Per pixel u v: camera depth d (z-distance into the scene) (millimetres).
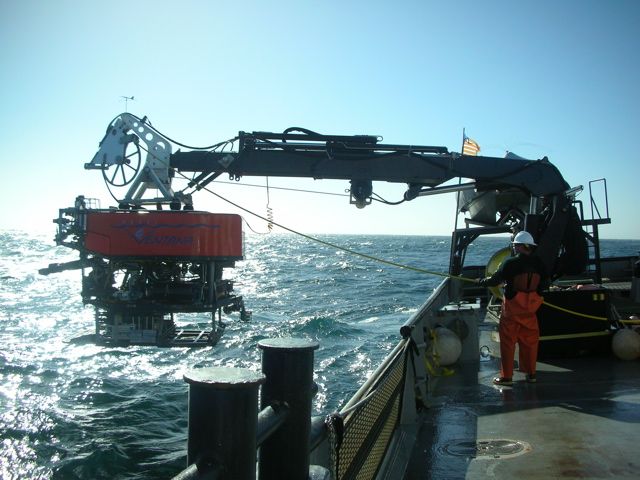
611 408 5781
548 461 4516
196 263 8773
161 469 10062
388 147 9109
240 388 1562
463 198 13695
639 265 10648
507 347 6723
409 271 59750
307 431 2117
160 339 8820
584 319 7957
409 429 5395
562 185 9305
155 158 9203
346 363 16109
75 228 8328
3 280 53938
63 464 10281
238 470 1573
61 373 15961
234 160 9031
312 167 9086
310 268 66688
